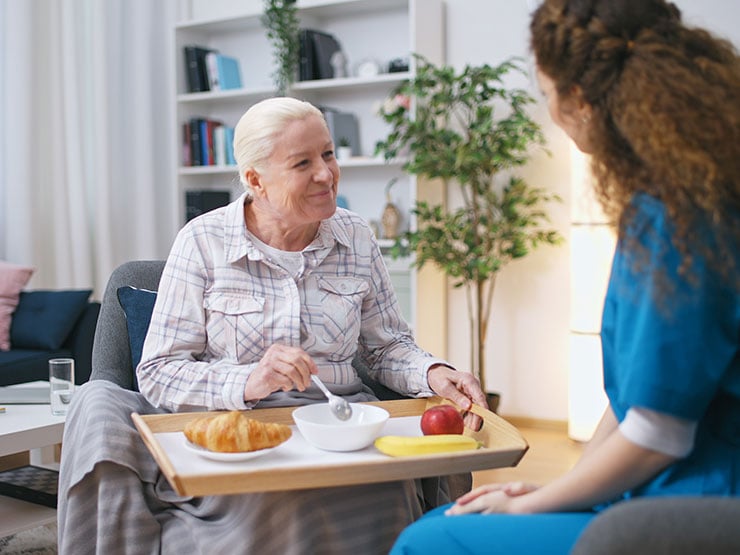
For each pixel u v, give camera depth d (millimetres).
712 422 1096
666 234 1028
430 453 1348
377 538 1480
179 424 1510
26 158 4344
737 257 1011
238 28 4789
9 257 4367
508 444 1418
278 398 1670
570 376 3625
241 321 1673
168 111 5055
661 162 1028
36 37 4449
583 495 1102
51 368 2359
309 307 1718
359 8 4324
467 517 1137
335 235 1768
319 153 1647
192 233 1714
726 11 3512
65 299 3779
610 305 1124
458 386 1669
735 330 1021
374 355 1861
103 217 4719
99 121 4688
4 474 2391
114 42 4832
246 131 1657
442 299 4199
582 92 1117
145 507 1525
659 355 1017
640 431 1045
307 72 4324
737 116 1028
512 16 3977
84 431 1562
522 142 3617
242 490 1198
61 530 1610
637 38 1086
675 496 978
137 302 2021
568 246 3912
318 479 1229
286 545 1396
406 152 4133
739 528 900
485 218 3729
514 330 4059
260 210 1729
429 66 3676
